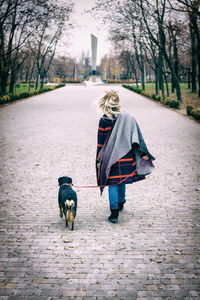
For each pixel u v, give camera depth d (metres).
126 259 2.82
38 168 6.53
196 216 3.85
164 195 4.71
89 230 3.48
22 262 2.79
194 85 32.28
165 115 15.80
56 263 2.77
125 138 3.31
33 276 2.56
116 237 3.28
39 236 3.34
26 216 3.95
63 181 3.92
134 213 3.98
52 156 7.66
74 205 3.45
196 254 2.89
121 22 20.44
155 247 3.05
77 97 31.27
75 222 3.72
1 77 25.83
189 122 13.33
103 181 3.38
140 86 60.59
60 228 3.56
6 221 3.78
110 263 2.76
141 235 3.33
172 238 3.25
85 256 2.89
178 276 2.54
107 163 3.32
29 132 11.40
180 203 4.34
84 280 2.50
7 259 2.85
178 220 3.73
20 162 7.07
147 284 2.43
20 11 18.80
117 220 3.63
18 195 4.82
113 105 3.41
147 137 10.05
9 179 5.73
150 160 3.41
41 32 25.53
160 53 23.95
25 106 22.00
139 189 5.03
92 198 4.64
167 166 6.52
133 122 3.42
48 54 39.53
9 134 11.00
